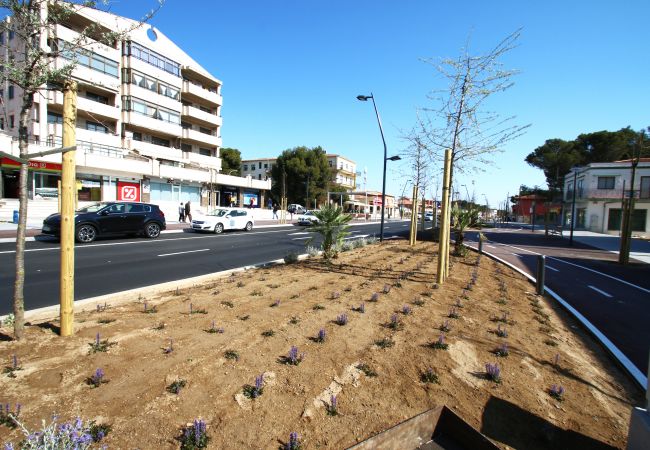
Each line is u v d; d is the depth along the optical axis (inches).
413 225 583.5
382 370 128.6
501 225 1957.4
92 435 86.6
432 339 158.9
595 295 323.0
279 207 2004.2
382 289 246.2
